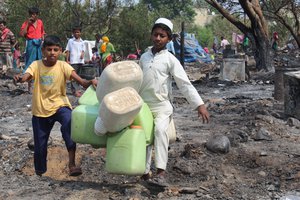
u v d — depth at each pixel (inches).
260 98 478.0
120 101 179.0
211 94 541.6
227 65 691.4
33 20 491.2
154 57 199.3
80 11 1273.4
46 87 205.8
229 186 209.6
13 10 1263.5
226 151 245.8
